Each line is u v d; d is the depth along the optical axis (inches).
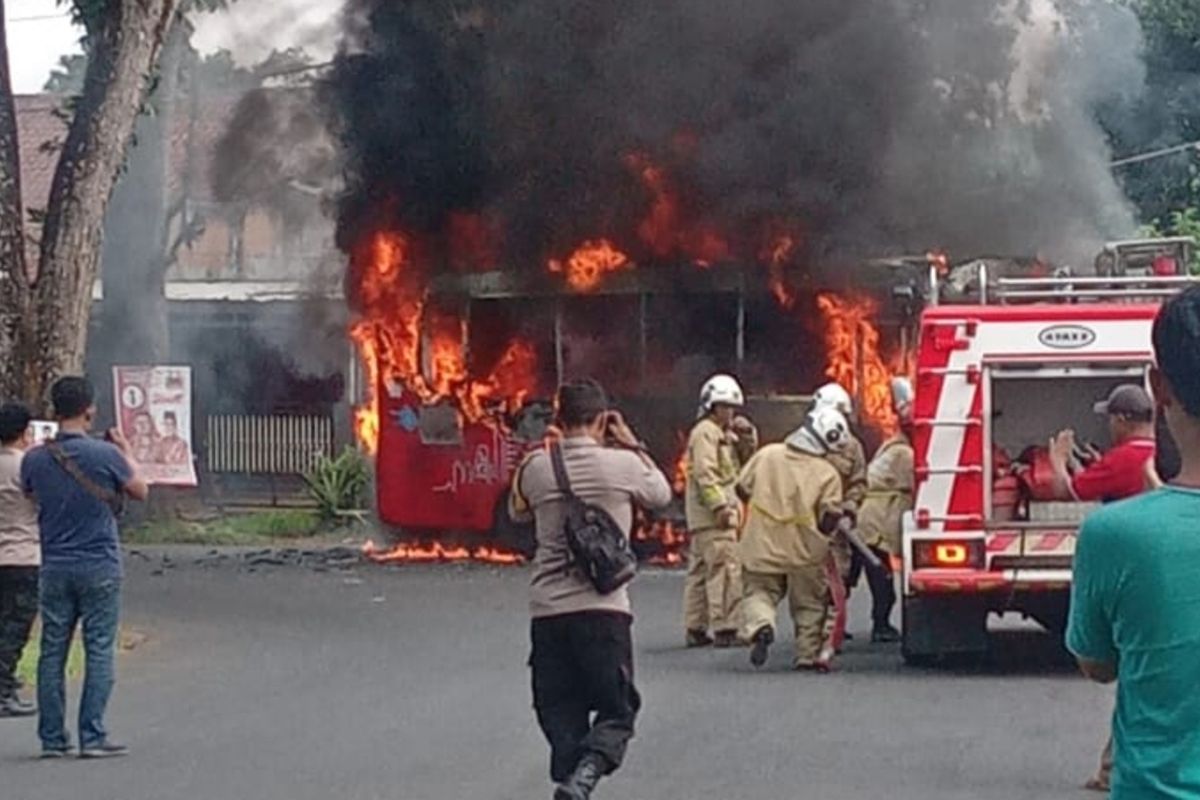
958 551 673.6
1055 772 509.0
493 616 903.7
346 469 1462.8
